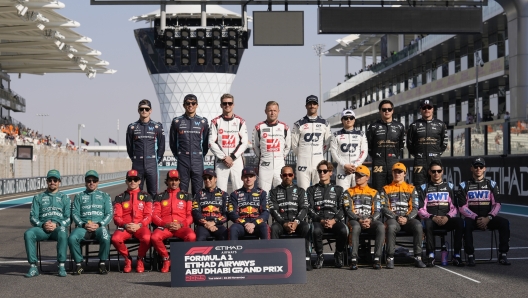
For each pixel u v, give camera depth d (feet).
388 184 35.35
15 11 129.18
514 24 79.41
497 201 31.55
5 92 228.43
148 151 36.96
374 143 36.83
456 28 62.23
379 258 30.22
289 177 31.27
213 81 654.12
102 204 30.86
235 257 26.58
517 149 67.72
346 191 31.63
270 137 36.22
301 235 30.68
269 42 61.41
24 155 119.34
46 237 30.07
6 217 64.95
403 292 24.16
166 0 62.39
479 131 77.46
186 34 69.92
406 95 180.96
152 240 30.04
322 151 36.68
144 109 36.88
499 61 124.67
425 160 37.47
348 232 30.63
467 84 139.44
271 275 26.63
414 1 62.34
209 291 25.18
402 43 200.03
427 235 30.96
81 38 168.55
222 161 36.86
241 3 62.34
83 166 192.85
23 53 191.83
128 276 29.30
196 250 26.53
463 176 78.43
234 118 36.83
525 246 37.52
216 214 31.24
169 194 31.14
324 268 30.76
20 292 25.29
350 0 61.62
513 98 81.00
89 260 34.99
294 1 61.72
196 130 37.04
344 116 36.29
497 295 23.39
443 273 28.68
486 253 35.19
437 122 37.45
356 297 23.36
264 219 30.66
